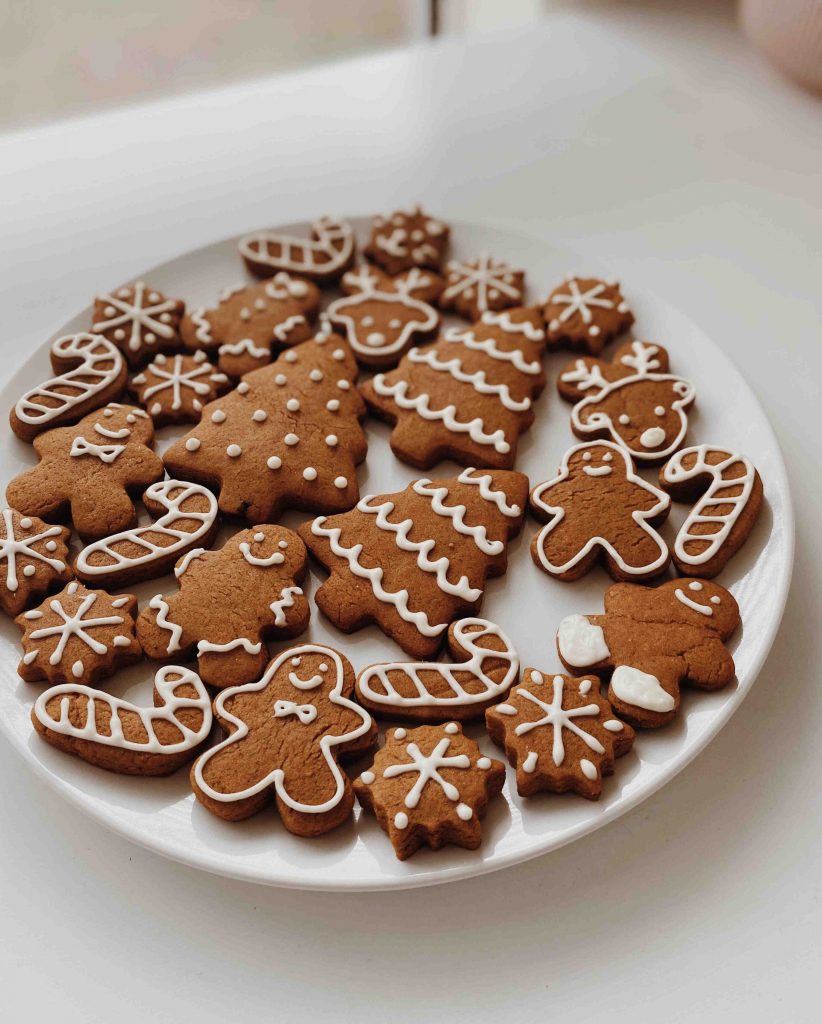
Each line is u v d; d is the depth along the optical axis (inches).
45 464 16.0
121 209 21.0
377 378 17.1
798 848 13.0
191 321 18.0
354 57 25.8
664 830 13.2
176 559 15.2
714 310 19.0
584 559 14.9
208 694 13.9
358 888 12.1
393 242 19.2
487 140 22.5
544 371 17.6
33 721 13.4
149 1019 12.0
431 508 15.4
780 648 14.6
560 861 13.0
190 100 23.5
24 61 22.7
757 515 15.1
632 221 20.6
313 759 12.9
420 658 14.3
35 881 13.1
